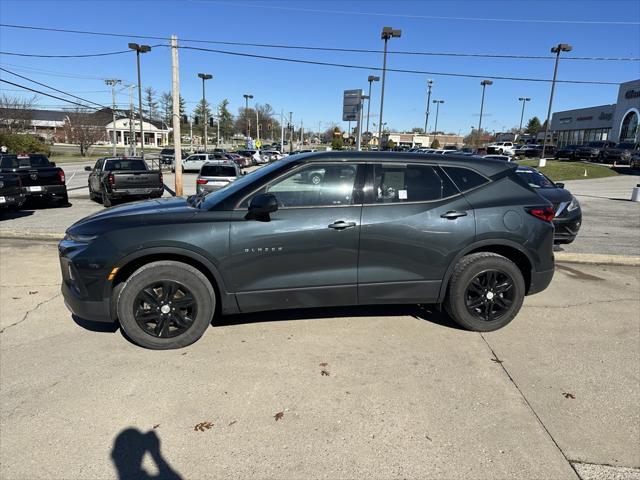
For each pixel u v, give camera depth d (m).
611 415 3.15
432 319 4.81
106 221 4.05
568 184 26.44
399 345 4.18
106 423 2.99
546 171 33.03
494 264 4.36
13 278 6.15
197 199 4.61
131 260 3.91
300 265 4.11
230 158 38.81
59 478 2.51
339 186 4.21
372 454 2.72
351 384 3.50
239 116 107.81
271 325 4.57
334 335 4.37
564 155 45.78
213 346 4.11
